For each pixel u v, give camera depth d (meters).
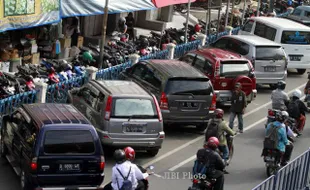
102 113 32.56
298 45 56.41
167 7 71.44
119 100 32.66
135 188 25.73
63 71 43.50
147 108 33.09
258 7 78.81
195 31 64.56
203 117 38.84
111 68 44.81
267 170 33.28
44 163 26.30
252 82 44.22
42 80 40.38
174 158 35.44
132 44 54.50
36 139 26.38
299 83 56.75
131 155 25.61
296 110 40.34
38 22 43.03
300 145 40.38
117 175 25.22
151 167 26.88
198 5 81.50
